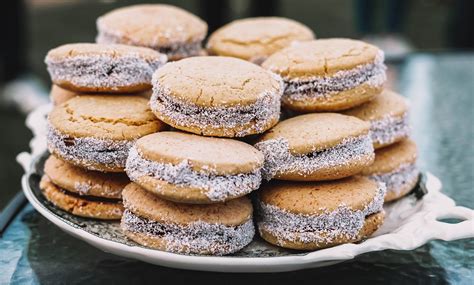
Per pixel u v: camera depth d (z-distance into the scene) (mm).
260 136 371
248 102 355
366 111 404
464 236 342
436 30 1354
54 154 381
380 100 415
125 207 361
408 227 353
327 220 354
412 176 411
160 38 445
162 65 403
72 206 385
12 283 349
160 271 360
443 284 352
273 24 491
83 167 378
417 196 401
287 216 358
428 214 360
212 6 1007
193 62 383
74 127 373
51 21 1402
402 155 410
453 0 1091
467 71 668
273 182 373
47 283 350
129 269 361
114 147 372
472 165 464
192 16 480
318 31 1347
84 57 388
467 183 438
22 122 1009
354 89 388
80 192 383
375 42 954
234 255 353
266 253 356
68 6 1495
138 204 354
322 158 361
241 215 354
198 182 333
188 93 355
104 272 359
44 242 381
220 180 334
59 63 393
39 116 474
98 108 384
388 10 960
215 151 342
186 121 356
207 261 331
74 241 382
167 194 335
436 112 558
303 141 360
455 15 991
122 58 389
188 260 331
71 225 357
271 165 362
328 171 360
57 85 404
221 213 352
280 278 356
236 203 361
